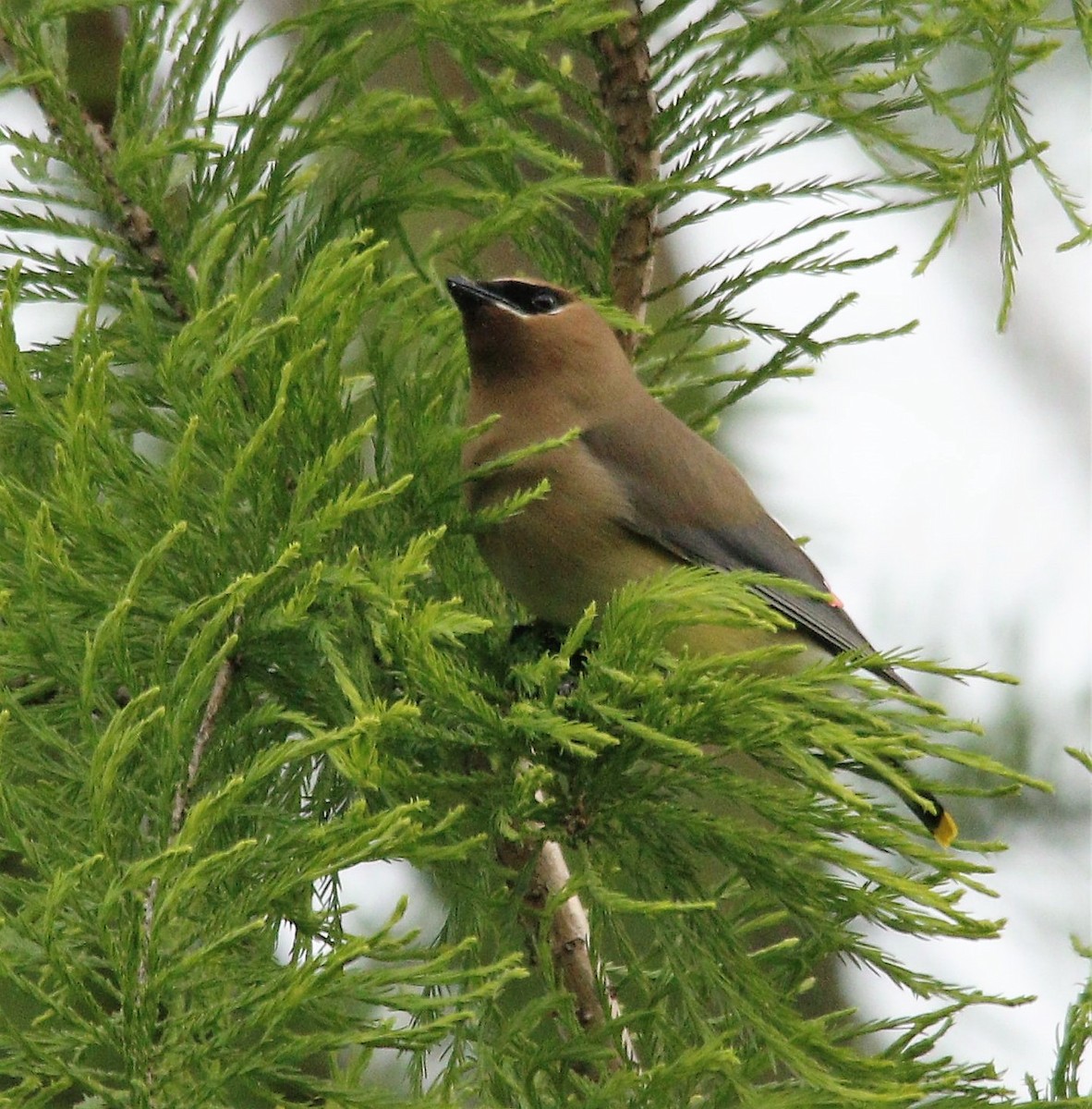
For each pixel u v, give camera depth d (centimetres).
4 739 753
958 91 886
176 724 688
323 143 942
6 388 794
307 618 741
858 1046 1224
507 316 1083
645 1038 826
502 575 1035
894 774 712
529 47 945
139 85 933
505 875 784
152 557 675
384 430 890
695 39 1016
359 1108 653
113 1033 634
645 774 776
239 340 766
